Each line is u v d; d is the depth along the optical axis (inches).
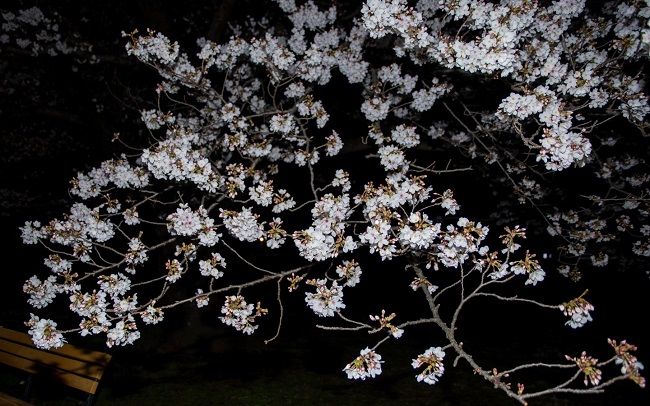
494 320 378.6
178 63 169.9
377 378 255.4
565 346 322.7
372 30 123.5
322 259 118.5
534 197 233.8
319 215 124.0
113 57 246.5
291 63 165.8
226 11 226.5
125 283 122.3
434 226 108.7
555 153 112.7
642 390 246.1
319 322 357.1
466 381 255.0
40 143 445.4
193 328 292.0
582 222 229.1
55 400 211.3
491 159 220.5
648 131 185.9
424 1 176.1
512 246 110.3
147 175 153.3
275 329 336.8
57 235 132.9
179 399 221.5
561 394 241.6
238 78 208.8
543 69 133.6
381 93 181.0
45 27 256.8
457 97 193.3
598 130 199.8
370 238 112.6
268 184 134.5
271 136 195.5
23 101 315.6
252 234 126.1
